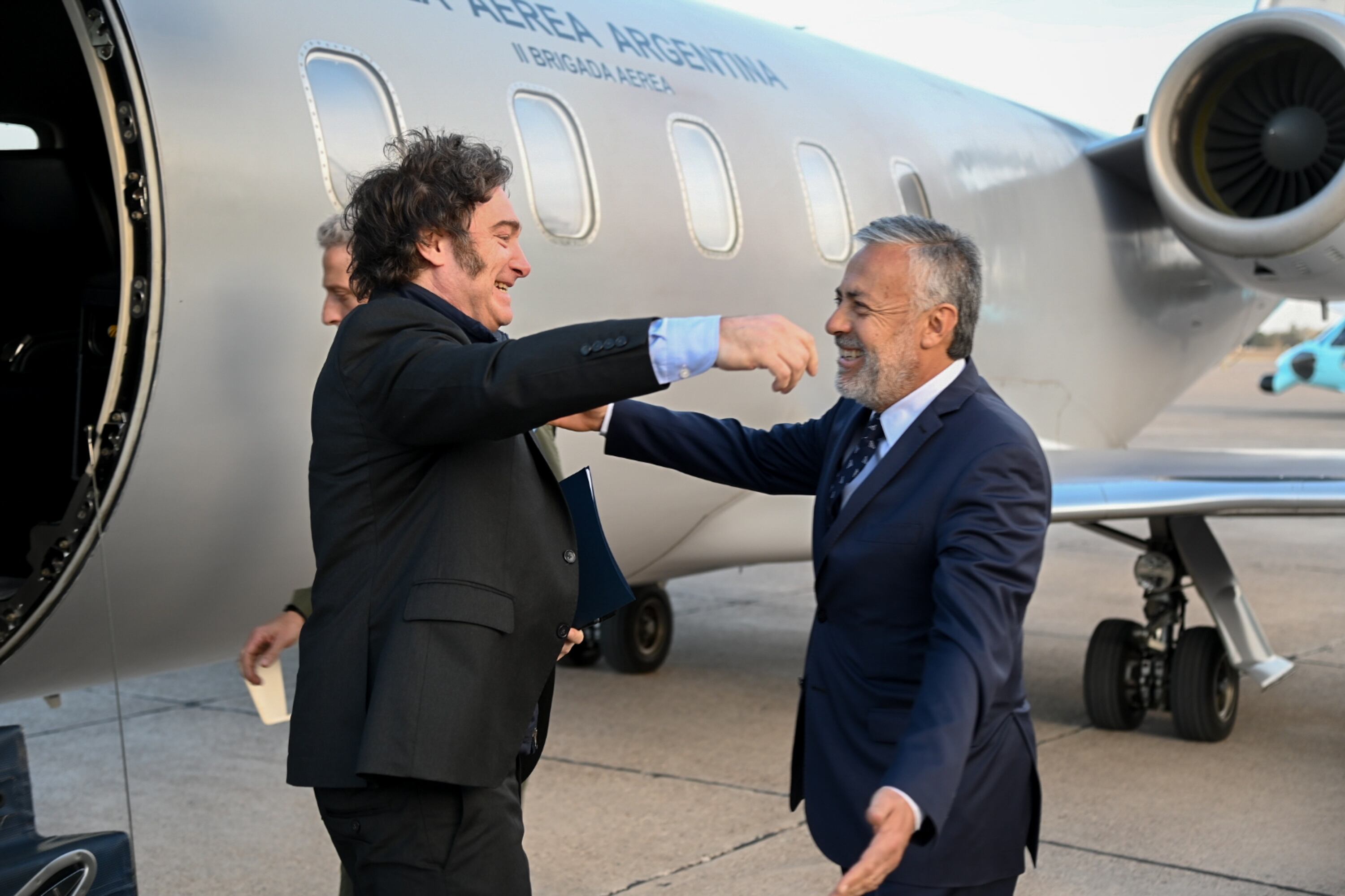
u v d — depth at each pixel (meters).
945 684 1.98
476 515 1.98
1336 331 28.81
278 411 3.61
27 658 3.30
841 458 2.46
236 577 3.71
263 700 3.30
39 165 4.03
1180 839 4.47
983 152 7.27
